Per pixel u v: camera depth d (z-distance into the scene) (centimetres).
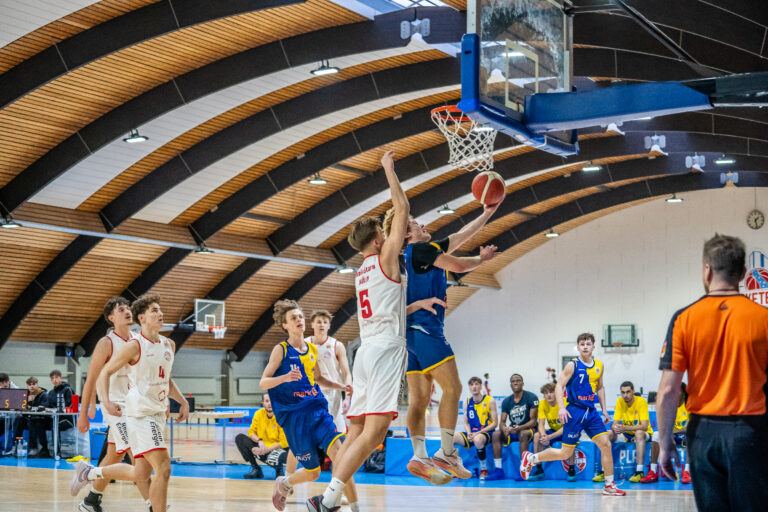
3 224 1714
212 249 2186
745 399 348
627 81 1567
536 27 713
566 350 2995
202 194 1995
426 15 1270
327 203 2252
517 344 3098
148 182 1864
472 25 620
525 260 3109
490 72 632
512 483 1150
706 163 2242
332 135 1888
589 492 1035
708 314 359
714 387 356
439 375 556
